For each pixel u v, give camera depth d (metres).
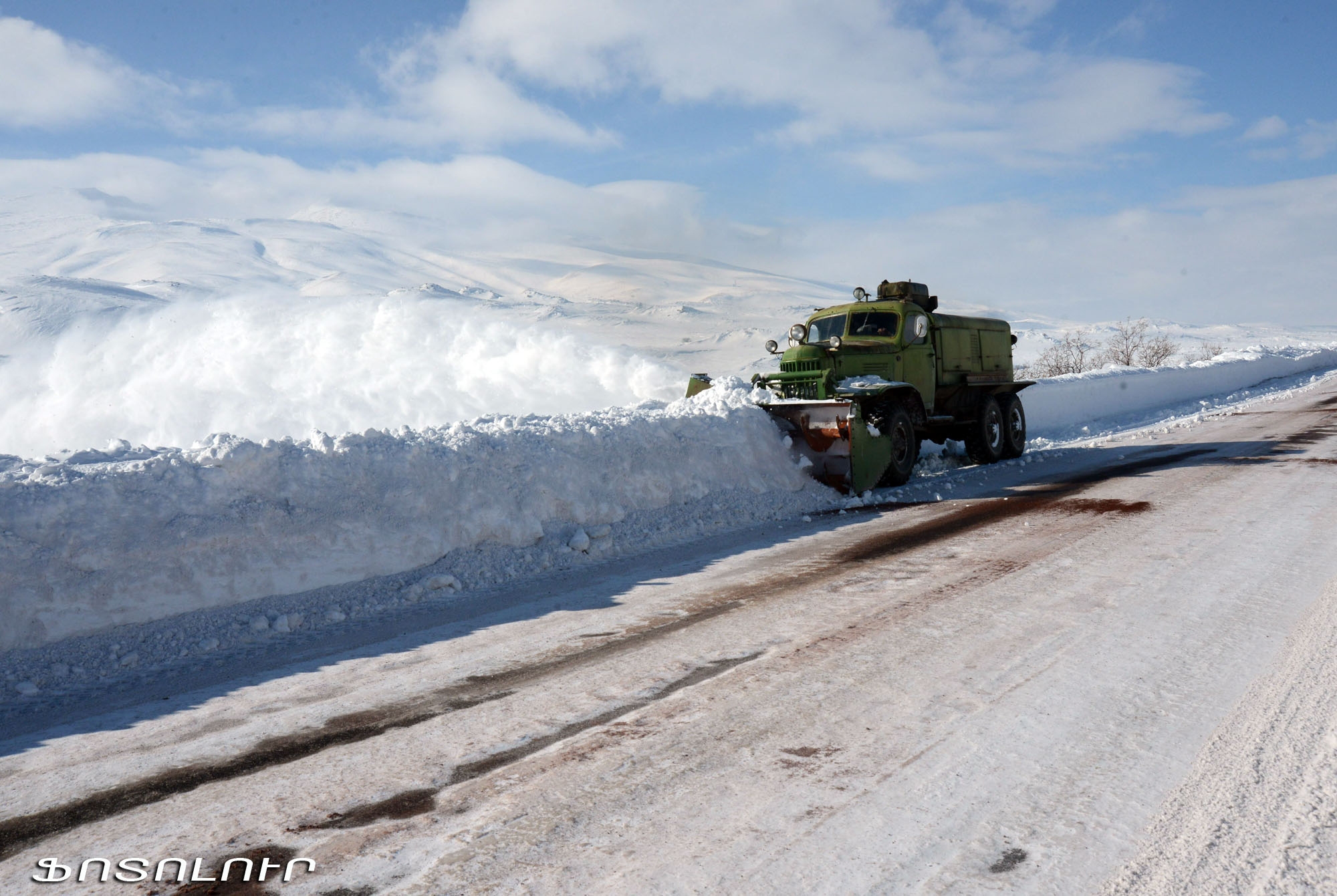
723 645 4.18
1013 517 7.39
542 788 2.71
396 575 6.02
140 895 2.21
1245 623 4.09
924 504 8.55
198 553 5.29
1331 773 2.57
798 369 10.08
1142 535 6.32
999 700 3.29
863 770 2.74
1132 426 16.83
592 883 2.15
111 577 4.93
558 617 4.94
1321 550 5.50
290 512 5.80
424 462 6.64
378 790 2.78
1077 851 2.22
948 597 4.85
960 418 12.38
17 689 4.21
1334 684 3.28
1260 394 24.02
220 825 2.58
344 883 2.21
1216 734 2.89
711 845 2.32
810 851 2.27
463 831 2.46
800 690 3.50
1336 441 11.39
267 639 4.94
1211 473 9.25
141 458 6.12
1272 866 2.11
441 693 3.73
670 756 2.92
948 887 2.08
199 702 3.86
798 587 5.33
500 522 6.66
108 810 2.74
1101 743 2.87
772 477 9.20
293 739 3.29
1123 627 4.12
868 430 9.38
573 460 7.57
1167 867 2.13
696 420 8.92
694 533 7.56
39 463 5.71
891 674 3.64
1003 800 2.51
